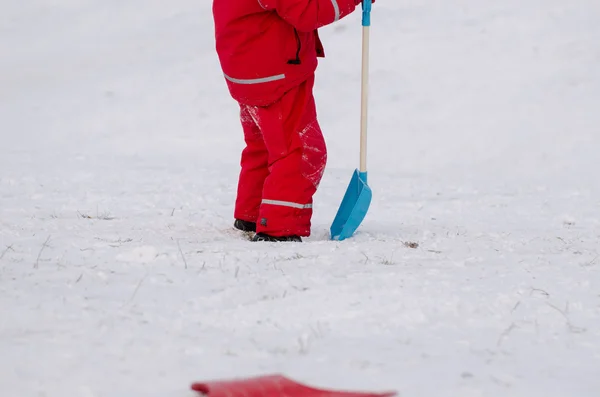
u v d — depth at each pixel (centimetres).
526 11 4906
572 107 3869
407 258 1498
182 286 1239
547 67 4275
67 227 1761
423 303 1180
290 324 1084
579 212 2373
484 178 3130
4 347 950
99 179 2692
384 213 2314
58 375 876
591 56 4347
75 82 4647
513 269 1428
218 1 1648
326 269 1373
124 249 1461
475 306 1182
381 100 4116
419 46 4616
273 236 1678
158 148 3662
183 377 882
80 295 1170
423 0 5222
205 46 5072
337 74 4422
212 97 4322
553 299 1241
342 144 3672
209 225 1897
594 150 3459
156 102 4284
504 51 4472
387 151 3591
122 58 5003
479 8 5016
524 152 3494
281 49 1630
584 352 1029
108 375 881
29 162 3019
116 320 1062
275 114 1664
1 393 824
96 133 3884
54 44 5366
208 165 3153
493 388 884
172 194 2439
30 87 4606
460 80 4219
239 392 809
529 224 2153
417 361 959
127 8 5850
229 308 1146
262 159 1792
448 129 3762
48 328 1022
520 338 1069
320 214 2266
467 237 1783
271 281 1268
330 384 872
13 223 1795
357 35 4828
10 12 5981
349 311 1138
